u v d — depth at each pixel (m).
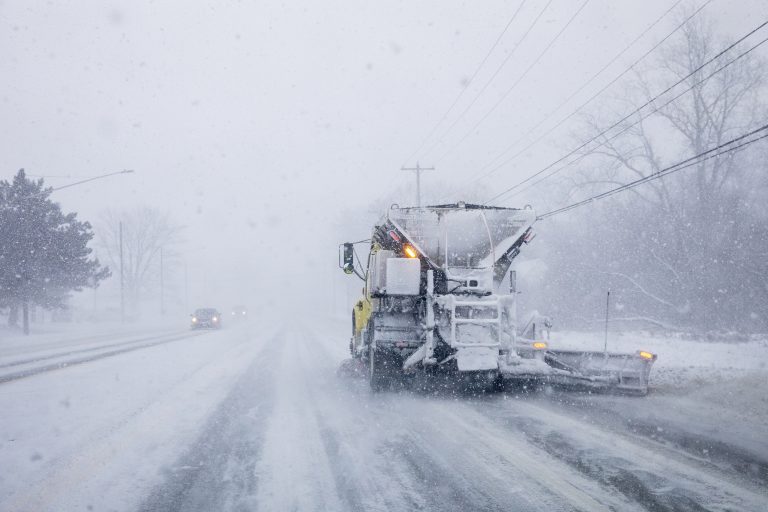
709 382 10.48
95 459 6.08
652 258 28.52
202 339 28.25
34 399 9.89
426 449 6.43
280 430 7.40
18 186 36.69
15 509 4.69
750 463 5.82
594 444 6.60
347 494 4.99
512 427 7.52
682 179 29.05
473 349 9.88
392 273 10.34
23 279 35.12
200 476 5.50
